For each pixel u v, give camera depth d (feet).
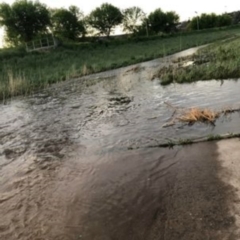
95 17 256.32
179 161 19.54
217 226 12.85
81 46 172.65
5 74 83.82
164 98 38.29
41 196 17.31
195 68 53.42
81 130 29.45
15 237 13.94
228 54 62.08
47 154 24.07
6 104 48.21
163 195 15.84
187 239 12.39
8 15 181.16
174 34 237.45
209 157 19.34
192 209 14.26
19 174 20.72
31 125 33.73
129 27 285.64
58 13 222.28
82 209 15.57
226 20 303.89
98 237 13.37
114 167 19.99
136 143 23.80
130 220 14.24
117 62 95.04
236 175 16.55
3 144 27.96
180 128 25.85
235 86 38.81
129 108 35.78
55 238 13.58
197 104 32.94
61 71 83.10
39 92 56.85
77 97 47.55
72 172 20.08
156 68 70.18
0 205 16.78
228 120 26.11
